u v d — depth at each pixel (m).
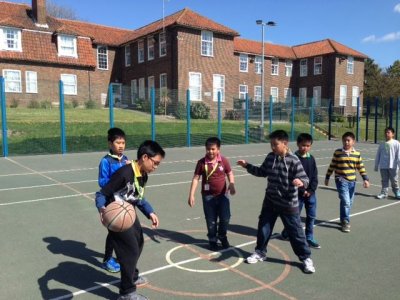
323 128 31.03
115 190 4.07
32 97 31.58
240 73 43.03
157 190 9.83
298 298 4.22
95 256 5.39
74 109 27.64
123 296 3.99
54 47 33.25
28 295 4.25
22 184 10.38
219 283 4.57
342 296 4.27
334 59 44.41
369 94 56.41
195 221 7.08
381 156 9.35
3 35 30.69
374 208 8.33
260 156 17.47
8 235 6.20
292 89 48.38
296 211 4.87
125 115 25.41
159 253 5.49
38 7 32.75
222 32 34.28
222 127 24.98
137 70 37.12
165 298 4.19
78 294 4.30
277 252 5.58
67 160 14.88
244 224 6.96
